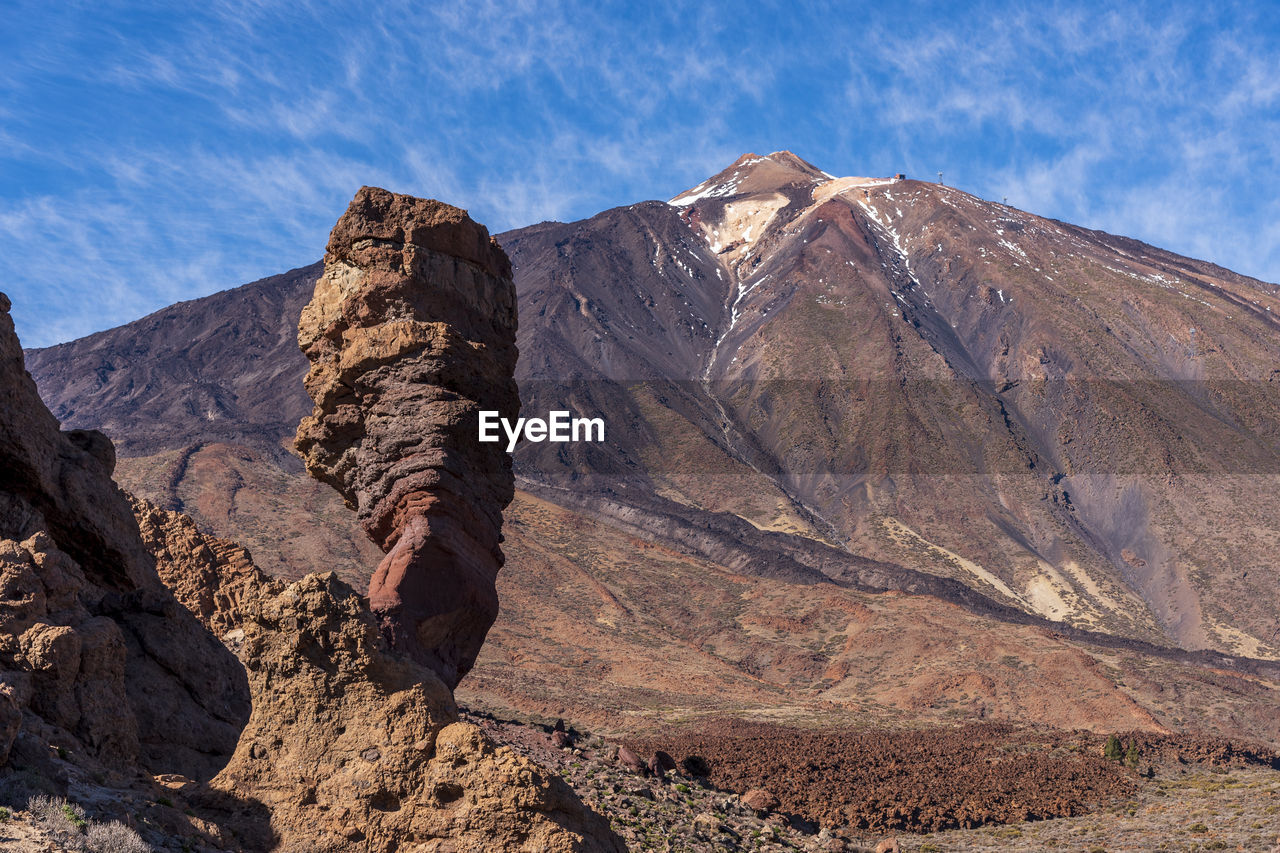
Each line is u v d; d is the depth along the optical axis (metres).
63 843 10.98
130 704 16.47
